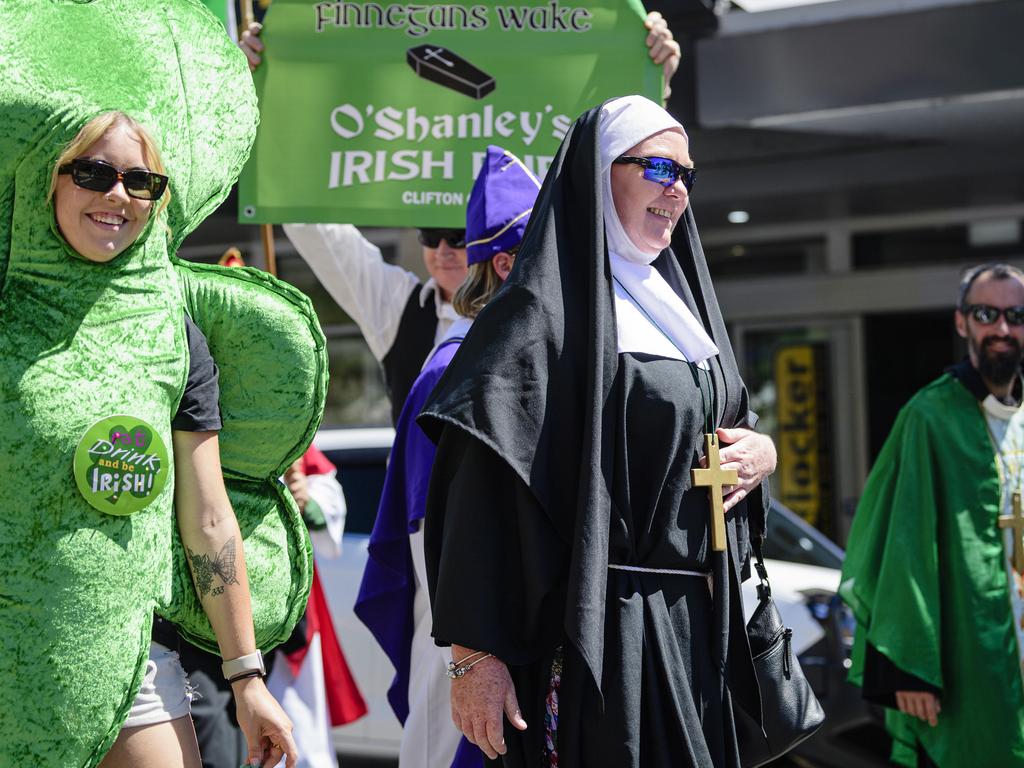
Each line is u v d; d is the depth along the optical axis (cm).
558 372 285
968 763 460
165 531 262
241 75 294
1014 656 464
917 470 473
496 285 376
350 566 638
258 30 419
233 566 274
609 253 306
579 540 274
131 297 256
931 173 912
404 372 467
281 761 277
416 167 420
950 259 1052
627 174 305
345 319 1067
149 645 258
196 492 271
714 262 1134
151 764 265
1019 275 481
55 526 245
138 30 270
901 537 466
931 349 1112
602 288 289
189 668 422
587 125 304
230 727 429
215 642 282
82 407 246
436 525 297
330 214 418
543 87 421
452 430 291
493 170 381
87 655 247
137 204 251
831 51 798
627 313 302
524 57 421
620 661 281
